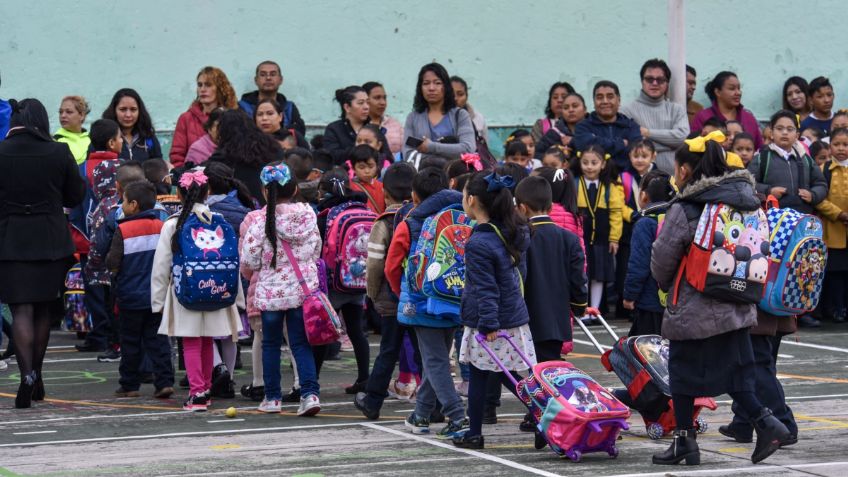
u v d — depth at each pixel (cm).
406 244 1061
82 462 955
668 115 1977
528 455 973
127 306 1248
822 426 1105
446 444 1019
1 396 1281
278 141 1584
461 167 1223
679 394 921
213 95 1755
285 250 1141
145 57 1978
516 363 972
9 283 1201
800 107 2320
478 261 955
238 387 1323
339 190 1309
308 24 2064
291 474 906
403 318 1034
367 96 1822
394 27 2119
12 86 1903
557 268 1048
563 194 1218
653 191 1181
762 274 893
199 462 952
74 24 1933
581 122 1878
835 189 1831
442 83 1761
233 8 2020
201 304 1156
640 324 1224
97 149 1542
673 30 1991
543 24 2211
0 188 1203
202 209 1173
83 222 1580
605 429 945
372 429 1090
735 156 940
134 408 1206
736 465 929
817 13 2381
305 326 1130
